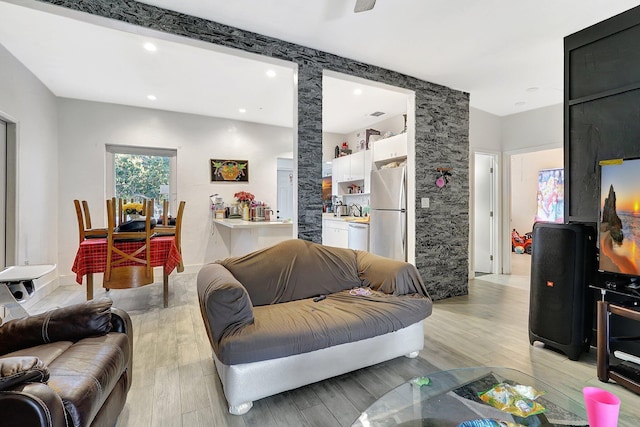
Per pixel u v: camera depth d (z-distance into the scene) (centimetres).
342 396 188
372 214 444
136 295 396
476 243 556
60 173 444
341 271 274
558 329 238
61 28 270
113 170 489
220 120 547
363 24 258
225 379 171
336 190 642
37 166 377
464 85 386
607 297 235
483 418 128
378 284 261
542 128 463
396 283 247
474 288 441
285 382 181
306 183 300
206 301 181
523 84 382
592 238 239
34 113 368
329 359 194
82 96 442
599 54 250
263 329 179
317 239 306
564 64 273
